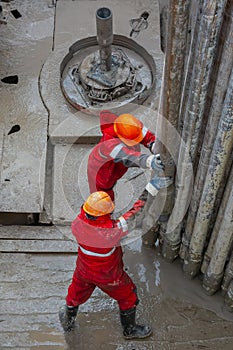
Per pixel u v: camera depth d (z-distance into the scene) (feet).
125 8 18.88
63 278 14.82
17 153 16.40
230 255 13.24
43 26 18.65
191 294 14.66
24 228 15.49
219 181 11.27
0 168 16.14
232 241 12.55
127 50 18.31
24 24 18.70
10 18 18.79
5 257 15.05
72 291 12.80
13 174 16.03
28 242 15.25
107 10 15.28
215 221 12.71
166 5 19.21
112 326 14.21
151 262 15.07
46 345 13.96
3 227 15.52
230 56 9.23
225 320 14.35
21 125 16.88
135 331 13.93
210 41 9.14
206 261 13.78
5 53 18.13
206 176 11.40
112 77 17.06
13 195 15.69
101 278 12.05
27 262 14.99
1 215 15.67
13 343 13.94
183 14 9.16
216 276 13.65
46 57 18.06
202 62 9.46
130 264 15.06
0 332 14.07
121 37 18.28
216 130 10.52
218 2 8.64
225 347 13.99
